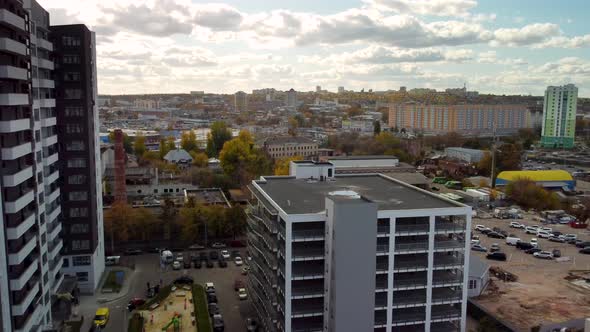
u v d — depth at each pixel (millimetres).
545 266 141000
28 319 82125
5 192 77062
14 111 82625
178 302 116375
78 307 114188
